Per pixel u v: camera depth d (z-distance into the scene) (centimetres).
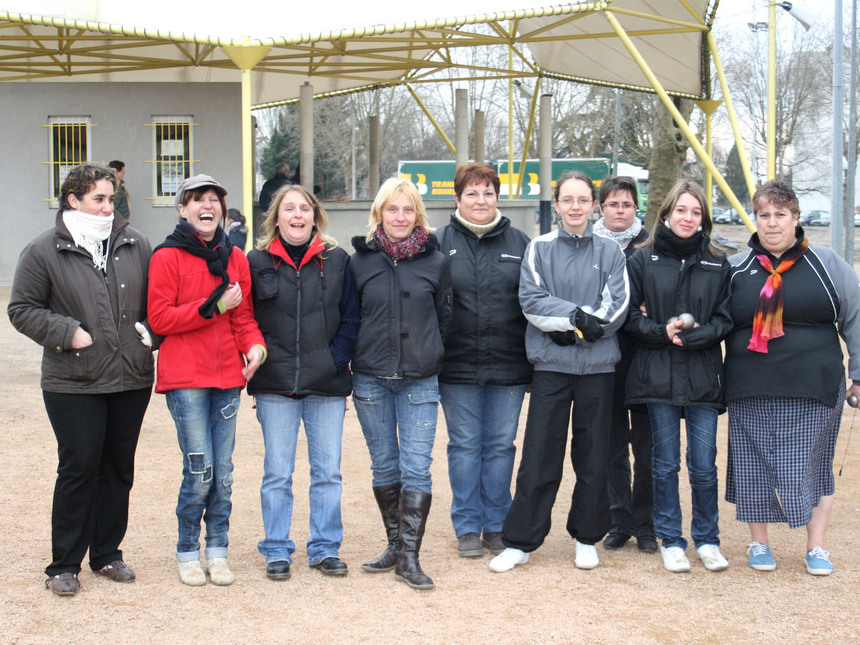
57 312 412
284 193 443
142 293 426
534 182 3312
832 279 456
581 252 466
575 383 461
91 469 417
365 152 5403
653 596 423
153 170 1720
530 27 1533
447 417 492
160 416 821
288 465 449
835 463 677
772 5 1286
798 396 450
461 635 377
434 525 541
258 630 381
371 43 1692
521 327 485
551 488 463
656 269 466
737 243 3519
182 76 1861
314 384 443
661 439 464
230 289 420
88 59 1770
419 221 458
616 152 3681
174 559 471
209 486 432
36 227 1730
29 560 463
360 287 454
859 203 4394
